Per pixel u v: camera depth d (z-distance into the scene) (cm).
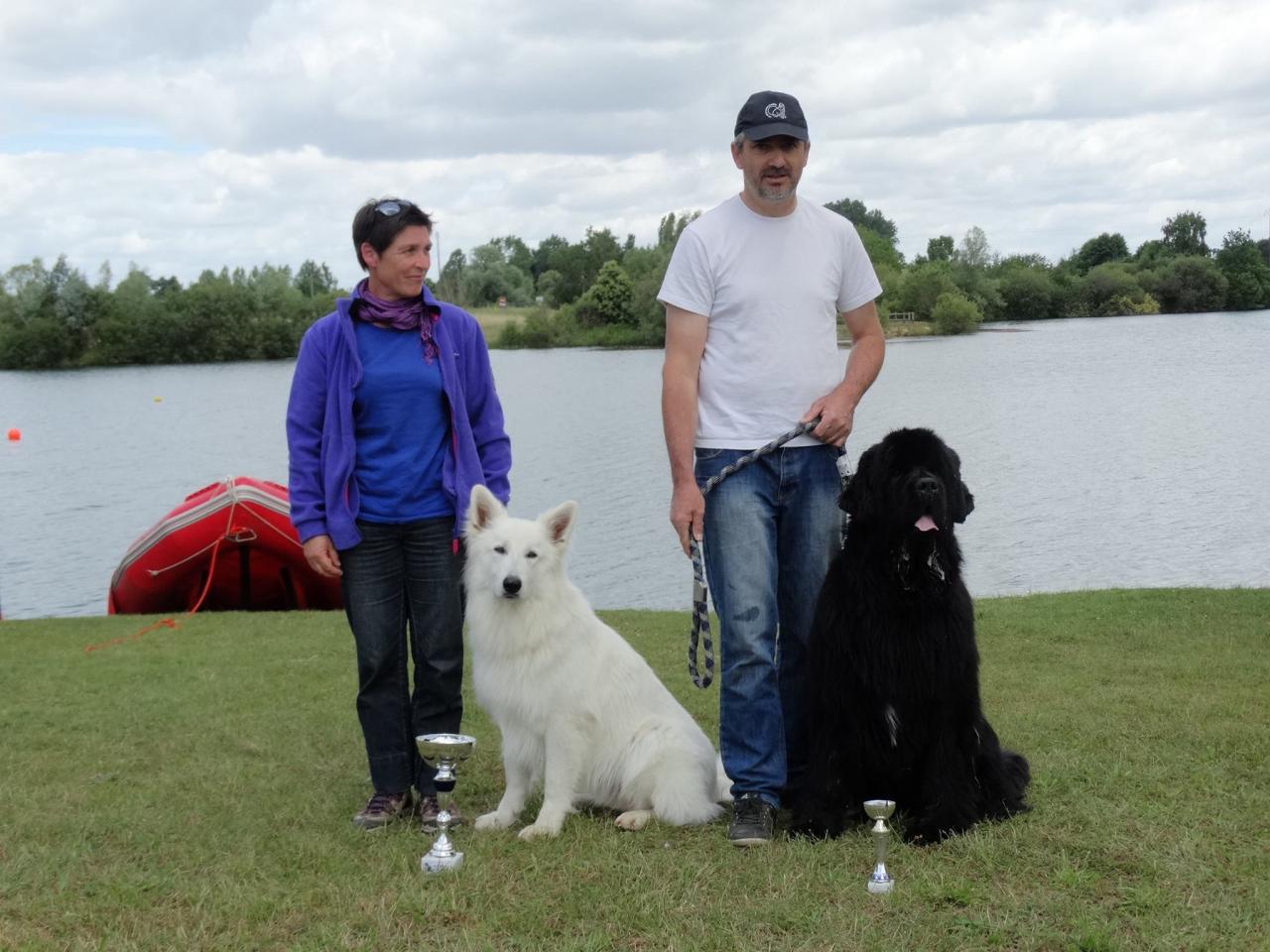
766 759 472
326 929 376
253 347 9450
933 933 362
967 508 470
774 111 456
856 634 459
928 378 4881
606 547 1830
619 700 500
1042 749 577
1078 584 1524
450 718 512
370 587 493
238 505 1312
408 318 490
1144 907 374
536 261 16000
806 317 479
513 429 3547
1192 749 566
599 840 462
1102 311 11350
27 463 3306
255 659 929
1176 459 2602
